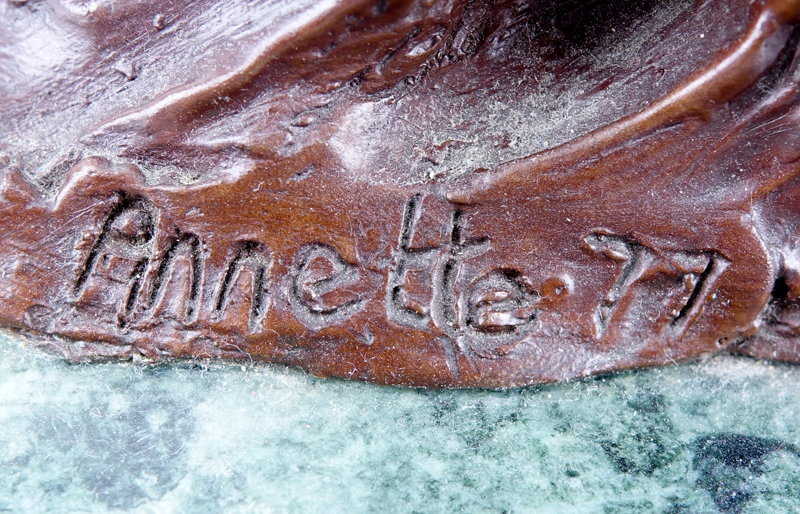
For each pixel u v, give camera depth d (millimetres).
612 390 112
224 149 106
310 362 109
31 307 107
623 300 108
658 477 108
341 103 107
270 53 104
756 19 101
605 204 107
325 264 107
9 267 106
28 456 106
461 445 109
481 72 109
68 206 106
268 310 108
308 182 107
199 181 106
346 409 111
